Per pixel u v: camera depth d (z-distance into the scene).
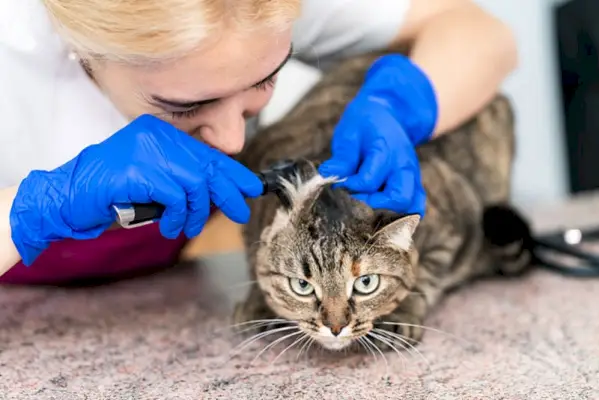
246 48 0.95
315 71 2.07
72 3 0.91
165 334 1.30
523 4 2.51
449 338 1.24
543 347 1.17
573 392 1.01
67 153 1.34
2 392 1.07
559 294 1.44
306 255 1.18
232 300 1.49
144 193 1.03
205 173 1.07
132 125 1.06
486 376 1.08
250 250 1.43
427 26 1.49
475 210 1.61
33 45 1.22
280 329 1.20
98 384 1.09
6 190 1.16
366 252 1.18
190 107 1.03
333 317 1.17
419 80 1.31
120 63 0.97
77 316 1.42
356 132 1.23
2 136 1.32
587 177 2.51
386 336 1.23
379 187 1.22
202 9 0.87
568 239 1.71
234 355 1.19
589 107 2.45
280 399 1.02
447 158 1.66
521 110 2.60
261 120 1.89
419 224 1.33
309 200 1.19
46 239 1.09
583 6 2.37
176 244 1.73
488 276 1.60
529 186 2.65
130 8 0.87
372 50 1.61
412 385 1.06
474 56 1.42
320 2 1.40
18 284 1.67
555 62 2.54
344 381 1.08
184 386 1.07
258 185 1.13
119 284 1.67
